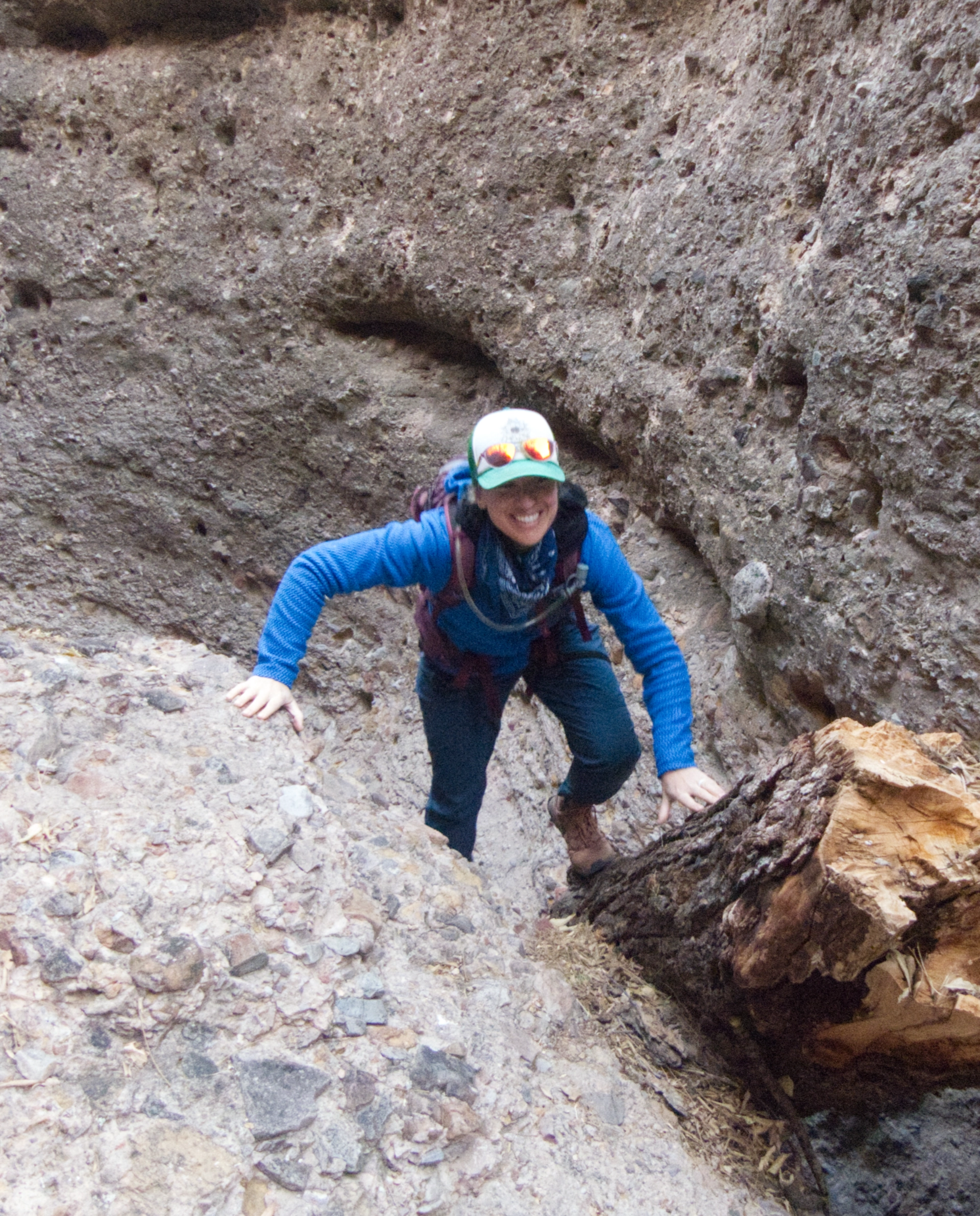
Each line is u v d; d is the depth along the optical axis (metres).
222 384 5.61
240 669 2.90
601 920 2.60
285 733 2.56
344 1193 1.65
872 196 2.62
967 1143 2.12
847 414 2.73
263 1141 1.67
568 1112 1.97
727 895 2.04
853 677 2.76
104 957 1.82
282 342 5.38
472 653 2.53
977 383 2.30
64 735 2.39
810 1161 2.15
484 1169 1.77
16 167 6.02
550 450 2.14
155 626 6.17
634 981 2.42
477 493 2.19
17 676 2.56
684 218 3.58
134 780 2.26
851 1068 2.16
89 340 5.96
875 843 1.67
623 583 2.48
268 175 5.28
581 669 2.64
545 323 4.25
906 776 1.67
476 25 4.40
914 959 1.74
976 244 2.28
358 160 4.93
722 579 3.48
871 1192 2.12
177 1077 1.71
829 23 2.93
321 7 5.04
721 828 2.12
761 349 3.17
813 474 2.90
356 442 5.26
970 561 2.38
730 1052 2.26
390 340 5.26
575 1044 2.18
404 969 2.09
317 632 5.68
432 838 2.62
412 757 4.96
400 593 5.44
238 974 1.89
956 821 1.67
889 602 2.62
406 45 4.72
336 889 2.16
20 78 5.90
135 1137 1.60
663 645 2.51
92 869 1.97
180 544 6.01
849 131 2.72
